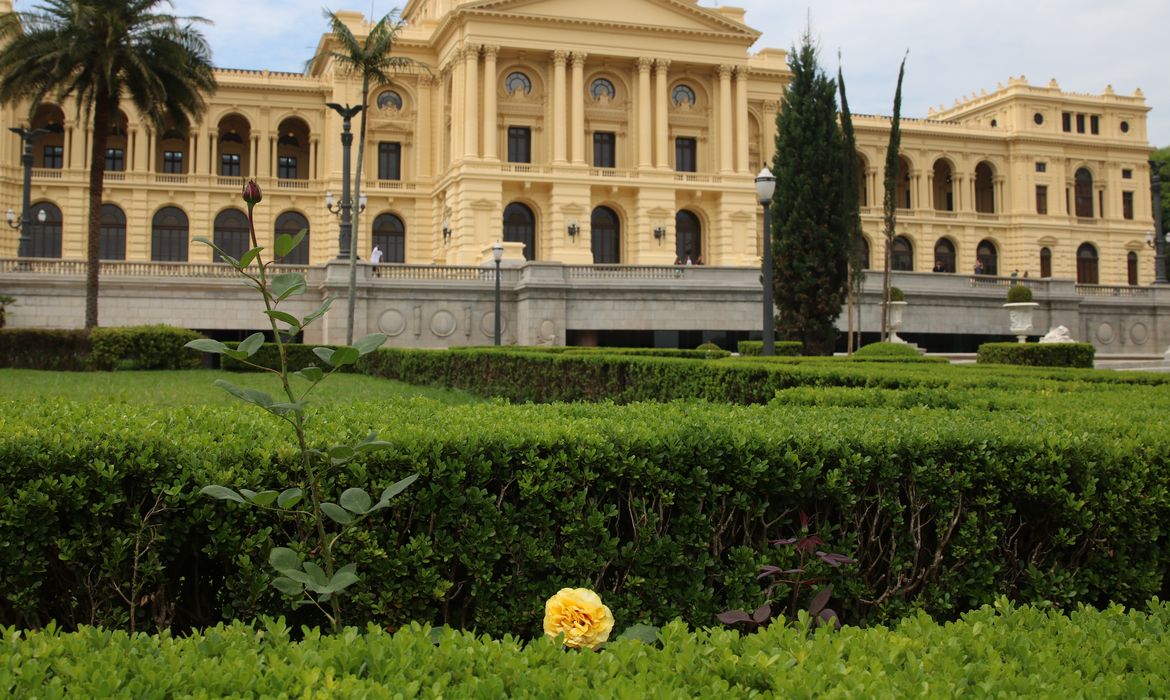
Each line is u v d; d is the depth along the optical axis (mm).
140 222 58062
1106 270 78625
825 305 35719
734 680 2760
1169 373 15070
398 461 4902
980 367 16281
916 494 5438
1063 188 77750
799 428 5836
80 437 4867
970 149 76562
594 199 58500
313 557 4754
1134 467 5617
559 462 5105
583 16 56688
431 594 4801
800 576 5164
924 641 3072
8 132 55406
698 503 5211
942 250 76375
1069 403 8742
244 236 60344
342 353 4066
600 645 3488
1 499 4496
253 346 4059
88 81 31828
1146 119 80625
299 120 62969
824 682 2652
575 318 41000
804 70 36156
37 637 2881
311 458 4852
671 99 60969
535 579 5051
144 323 37719
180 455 4809
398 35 60188
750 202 59625
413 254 61062
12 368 30125
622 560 5094
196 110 34156
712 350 25625
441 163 59875
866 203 74875
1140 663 2941
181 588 4953
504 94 58000
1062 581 5430
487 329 41062
